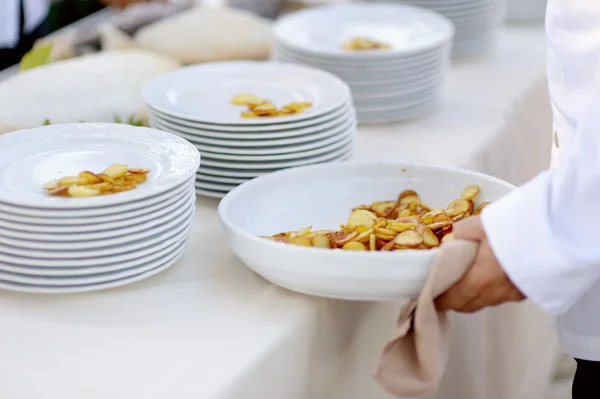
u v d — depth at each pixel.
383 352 0.79
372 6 1.64
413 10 1.61
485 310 1.27
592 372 0.91
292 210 0.98
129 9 1.77
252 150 1.04
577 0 0.82
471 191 0.95
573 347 0.91
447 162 1.22
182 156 0.92
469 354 1.20
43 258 0.82
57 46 1.55
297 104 1.11
